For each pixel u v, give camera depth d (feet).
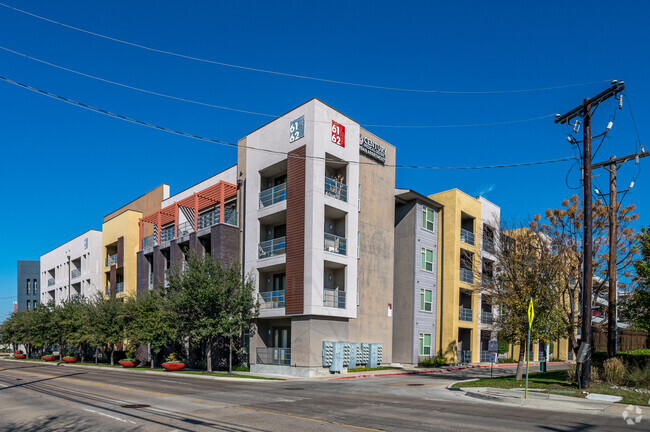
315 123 94.79
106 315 130.93
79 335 147.13
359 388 66.64
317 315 91.45
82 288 189.37
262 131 107.55
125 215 157.99
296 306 92.02
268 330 103.96
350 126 103.71
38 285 307.78
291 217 96.17
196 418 39.60
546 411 43.98
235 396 55.62
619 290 95.71
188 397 54.44
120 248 158.61
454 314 121.70
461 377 88.07
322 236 93.15
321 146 95.50
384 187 114.83
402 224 121.29
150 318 114.62
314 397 54.80
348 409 44.70
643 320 69.05
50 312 175.73
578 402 47.83
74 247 204.03
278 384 73.61
